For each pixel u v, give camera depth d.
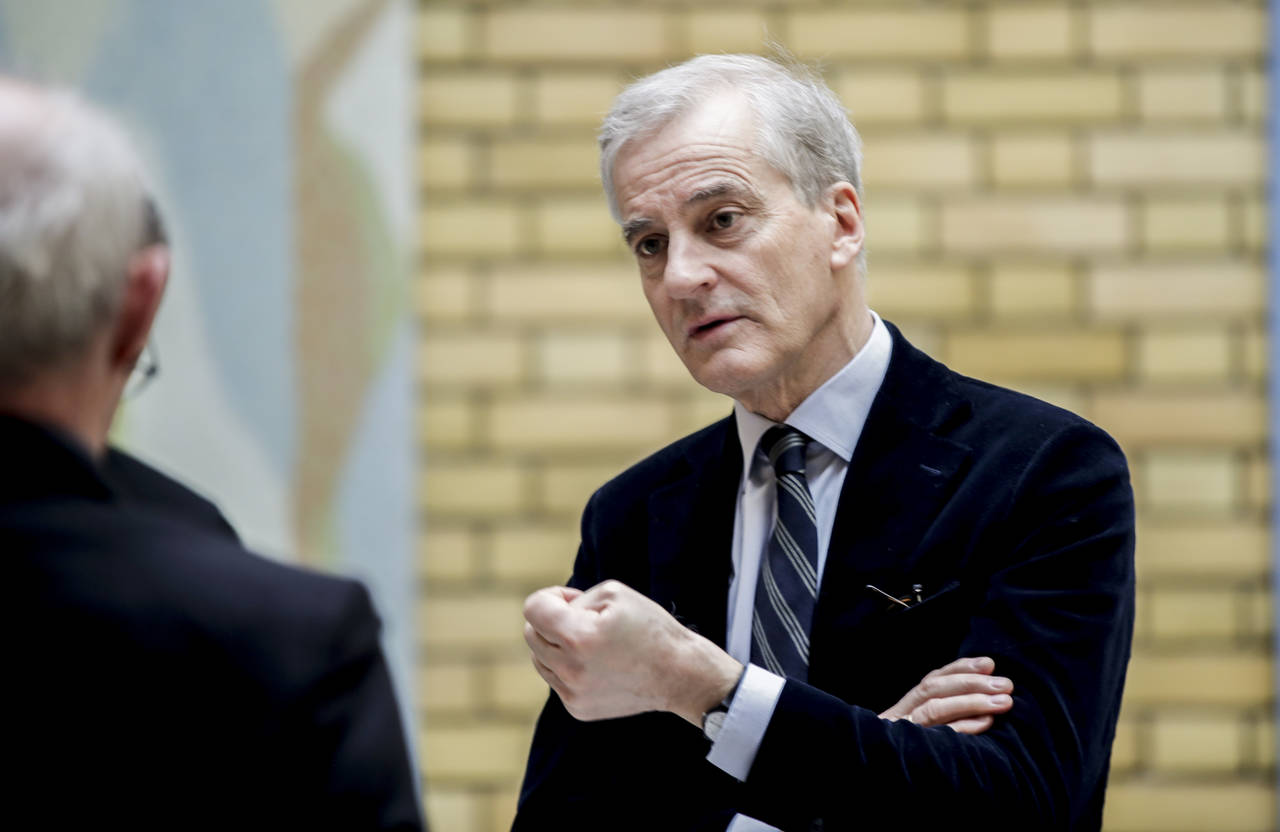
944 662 6.61
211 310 13.81
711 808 6.90
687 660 6.02
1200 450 13.71
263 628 4.25
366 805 4.21
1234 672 13.53
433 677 13.80
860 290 7.25
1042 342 13.79
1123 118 13.88
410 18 14.01
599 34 14.09
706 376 6.86
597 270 13.99
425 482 13.92
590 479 13.91
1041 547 6.55
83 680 4.09
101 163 4.39
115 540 4.30
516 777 13.71
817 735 5.97
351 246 13.88
